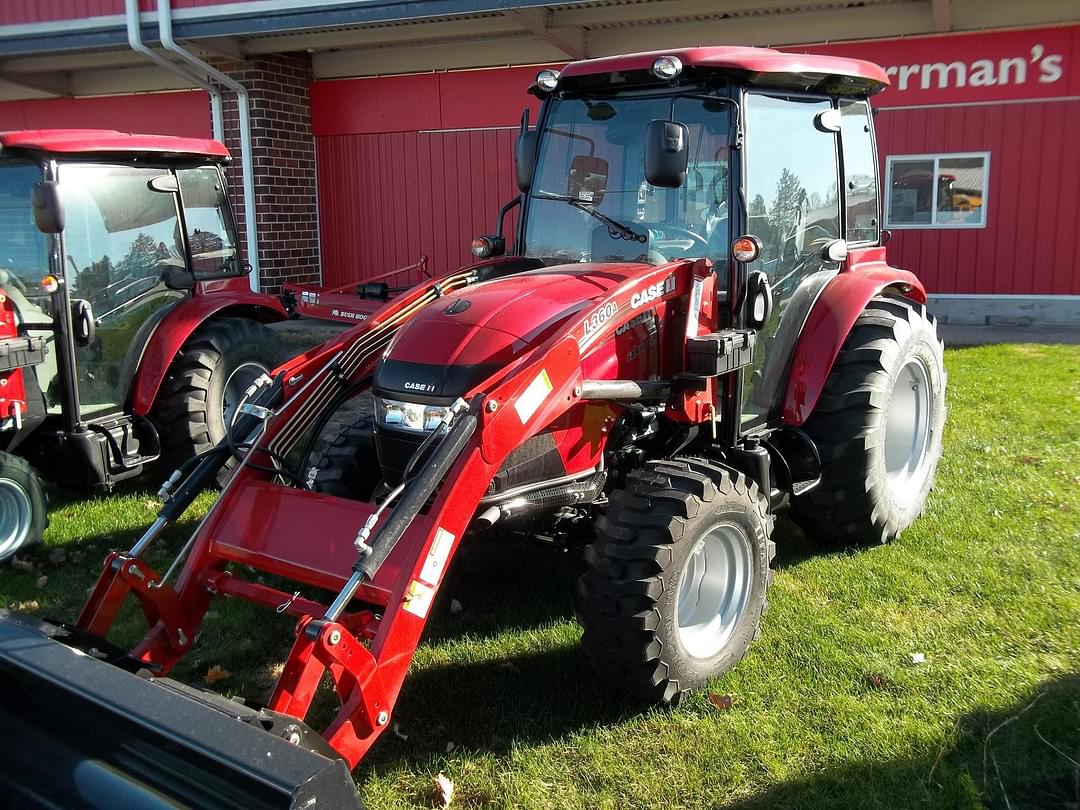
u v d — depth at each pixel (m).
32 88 12.66
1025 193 9.62
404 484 2.88
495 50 10.98
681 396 3.64
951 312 10.14
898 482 4.88
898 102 9.77
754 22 9.82
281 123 11.61
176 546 5.03
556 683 3.60
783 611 4.04
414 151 11.75
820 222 4.52
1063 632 3.77
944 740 3.08
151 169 5.71
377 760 3.16
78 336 5.19
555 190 4.24
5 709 2.59
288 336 10.03
